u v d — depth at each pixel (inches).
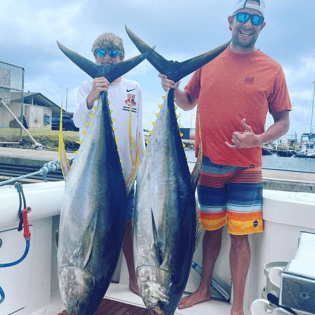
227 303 78.1
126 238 78.3
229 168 71.4
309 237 48.2
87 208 56.8
